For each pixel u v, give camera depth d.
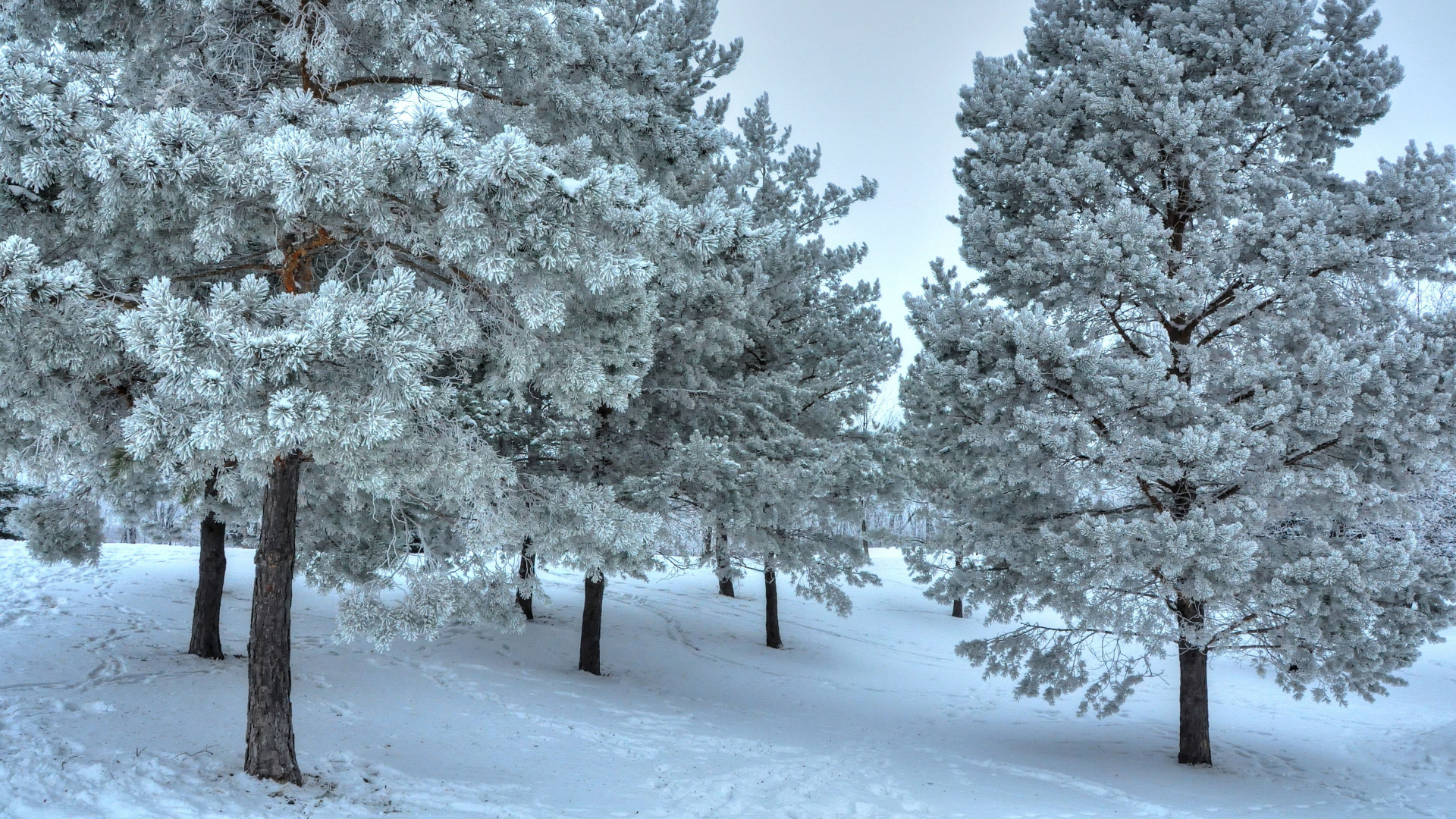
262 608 7.49
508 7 7.62
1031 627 12.07
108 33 7.56
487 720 11.08
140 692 10.05
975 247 11.99
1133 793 9.74
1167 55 10.73
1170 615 10.65
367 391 5.54
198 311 5.00
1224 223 10.98
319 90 7.33
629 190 6.61
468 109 8.12
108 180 5.18
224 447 5.57
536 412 13.13
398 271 5.41
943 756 11.45
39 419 6.47
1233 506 9.68
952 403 10.65
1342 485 9.28
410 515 10.03
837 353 17.67
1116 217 10.16
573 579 25.97
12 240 4.84
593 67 8.73
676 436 13.45
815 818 8.16
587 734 11.02
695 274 7.37
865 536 18.06
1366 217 9.95
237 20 7.23
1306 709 16.38
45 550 11.03
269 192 5.65
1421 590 9.95
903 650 21.92
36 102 5.11
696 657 18.09
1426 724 14.80
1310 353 9.62
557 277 6.53
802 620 24.30
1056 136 11.60
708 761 10.29
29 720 8.39
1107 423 10.28
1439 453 9.34
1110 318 11.25
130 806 6.16
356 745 9.12
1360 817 9.09
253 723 7.45
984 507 11.80
